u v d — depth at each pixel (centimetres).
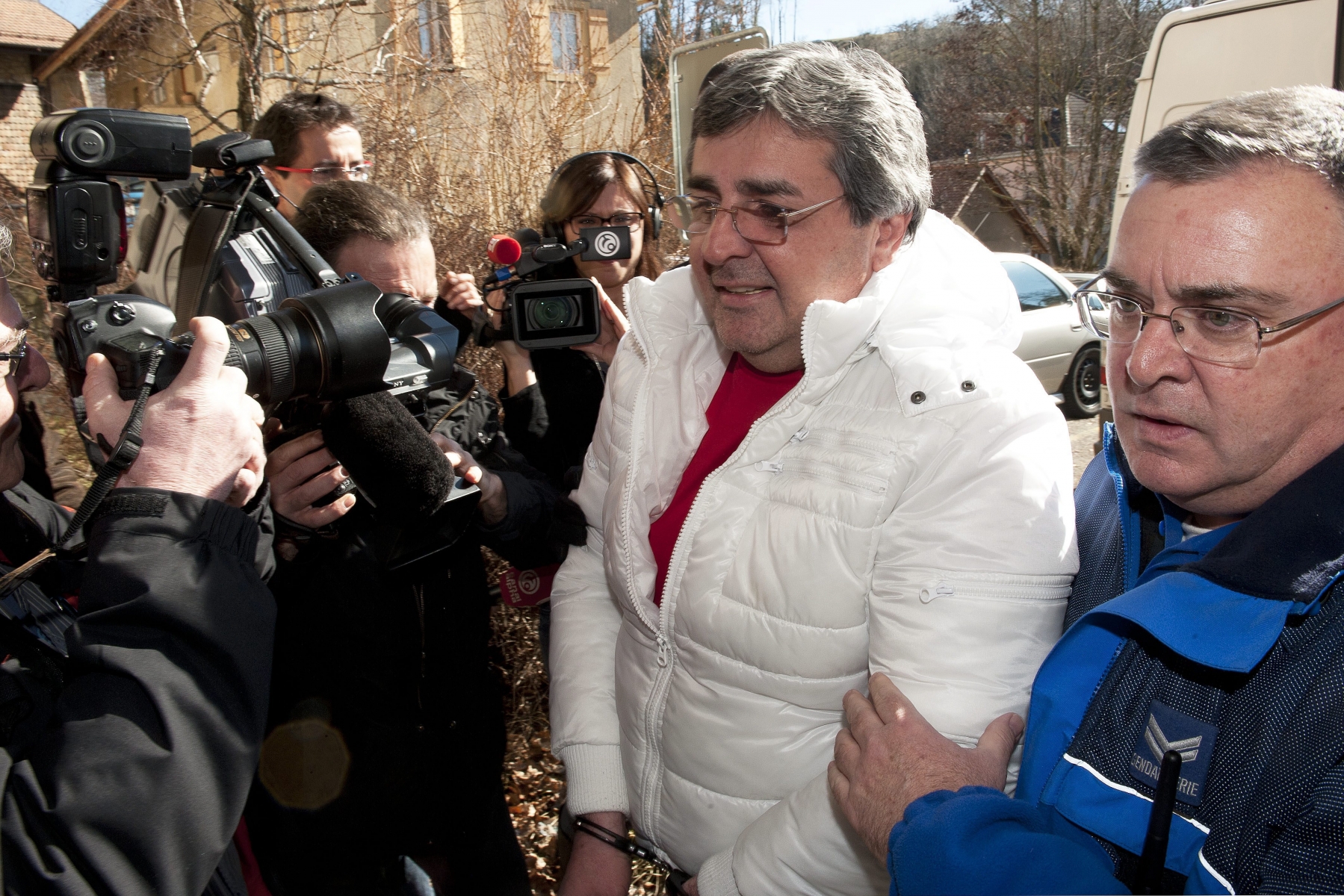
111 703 98
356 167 281
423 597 175
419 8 653
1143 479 102
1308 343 90
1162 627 94
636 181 251
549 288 196
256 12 634
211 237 160
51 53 1351
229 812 103
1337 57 363
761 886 121
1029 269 713
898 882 96
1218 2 400
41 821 94
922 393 121
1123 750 100
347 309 127
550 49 596
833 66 124
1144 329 97
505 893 198
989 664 114
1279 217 88
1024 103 2234
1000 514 116
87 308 121
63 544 110
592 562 177
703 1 699
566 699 164
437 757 177
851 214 125
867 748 108
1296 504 90
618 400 161
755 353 138
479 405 199
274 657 167
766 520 129
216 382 111
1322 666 87
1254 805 88
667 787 143
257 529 115
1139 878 93
